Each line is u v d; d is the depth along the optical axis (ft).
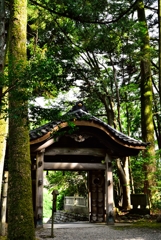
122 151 31.91
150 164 41.34
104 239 22.72
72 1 28.89
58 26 36.78
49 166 30.66
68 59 38.78
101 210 35.22
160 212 36.50
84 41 39.83
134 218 36.19
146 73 48.37
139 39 40.57
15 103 17.47
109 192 31.55
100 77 44.96
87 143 33.50
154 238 22.89
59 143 32.40
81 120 29.68
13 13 20.99
